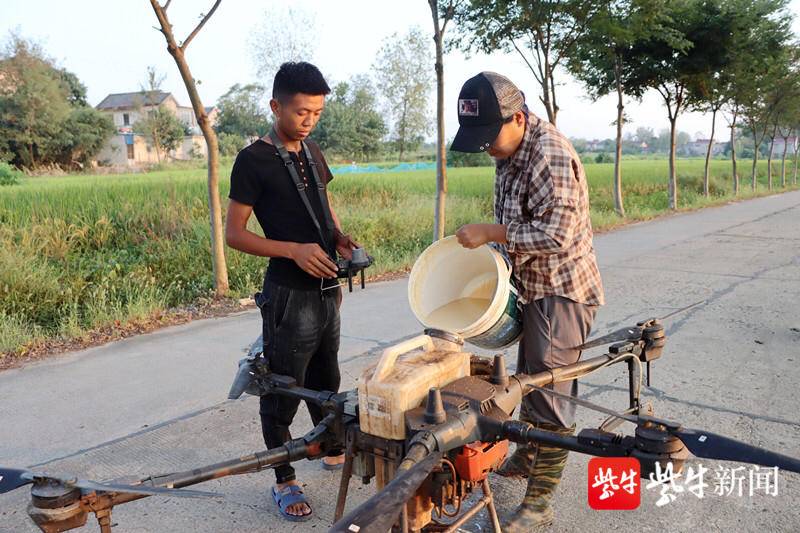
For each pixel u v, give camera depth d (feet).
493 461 7.20
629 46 58.44
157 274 27.78
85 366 18.42
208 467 6.85
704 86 64.69
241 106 225.97
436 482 6.92
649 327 9.71
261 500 11.34
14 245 28.78
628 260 34.50
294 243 9.45
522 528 9.79
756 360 17.39
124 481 6.33
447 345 7.84
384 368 6.98
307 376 11.23
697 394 15.12
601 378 16.25
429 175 81.66
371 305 25.14
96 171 156.46
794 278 27.99
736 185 92.38
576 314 9.34
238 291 26.58
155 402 15.64
